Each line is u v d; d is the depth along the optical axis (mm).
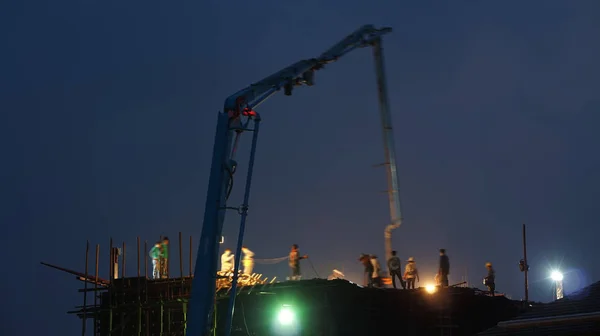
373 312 35438
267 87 29375
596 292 22422
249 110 26672
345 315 34031
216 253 24719
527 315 21828
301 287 34156
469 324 37625
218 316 35375
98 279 37625
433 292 37188
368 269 38406
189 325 24078
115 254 38438
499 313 39594
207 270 24453
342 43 37000
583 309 20969
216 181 25219
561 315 19516
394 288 37469
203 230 24828
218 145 25625
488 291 39938
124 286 37094
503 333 21750
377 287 37781
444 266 38312
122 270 37344
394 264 38312
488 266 40531
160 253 39312
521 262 41844
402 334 36031
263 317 34812
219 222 24953
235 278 24812
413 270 38594
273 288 34625
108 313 36906
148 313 36219
